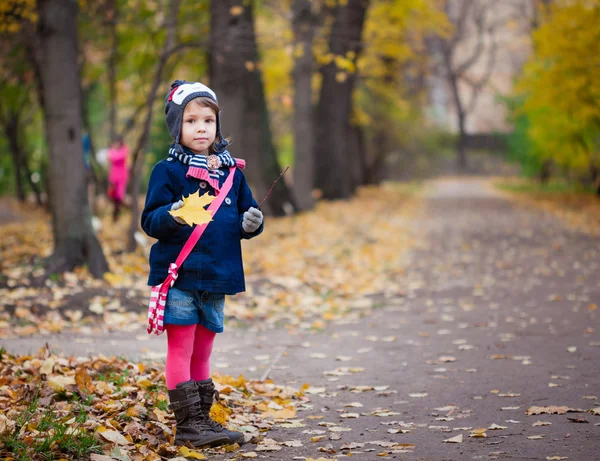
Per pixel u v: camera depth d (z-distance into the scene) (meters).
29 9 10.34
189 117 3.97
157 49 14.29
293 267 11.12
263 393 5.14
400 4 25.72
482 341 6.78
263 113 17.64
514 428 4.25
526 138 36.53
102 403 4.48
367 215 21.62
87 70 16.55
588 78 20.86
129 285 9.06
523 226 18.91
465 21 61.72
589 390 5.02
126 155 16.45
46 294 8.48
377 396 5.09
